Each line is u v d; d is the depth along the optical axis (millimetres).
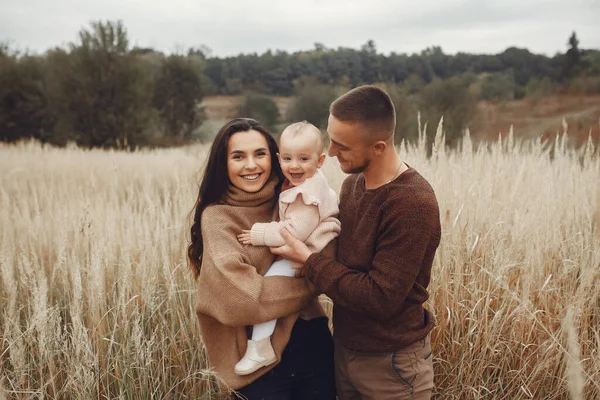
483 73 61219
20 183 6816
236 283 1765
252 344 1877
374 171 1808
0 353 2670
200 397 2518
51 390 2576
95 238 3471
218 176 2070
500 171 3855
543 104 35031
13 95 26266
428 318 1913
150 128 26984
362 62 59125
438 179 3584
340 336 1951
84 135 23906
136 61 24766
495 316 2512
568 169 4363
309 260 1803
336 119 1726
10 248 3643
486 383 2518
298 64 56406
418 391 1843
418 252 1649
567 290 2854
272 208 2131
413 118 17594
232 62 57969
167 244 3662
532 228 3119
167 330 2834
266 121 32156
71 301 3084
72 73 23656
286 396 1990
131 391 2473
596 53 51594
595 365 2336
